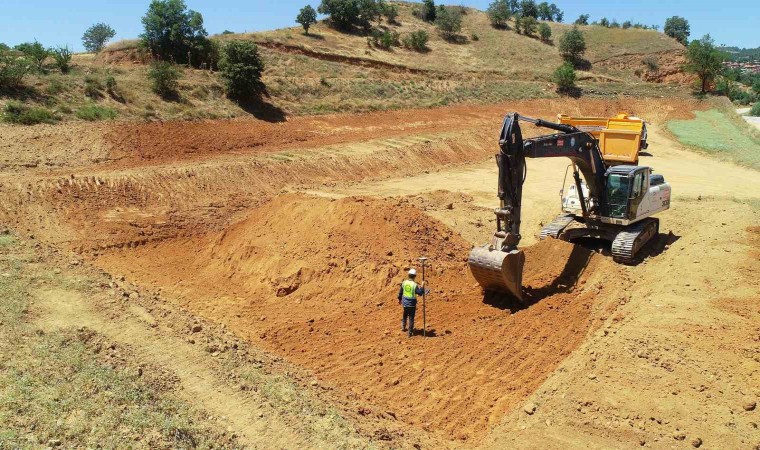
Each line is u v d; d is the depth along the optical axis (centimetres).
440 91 5322
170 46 4394
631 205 1611
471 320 1307
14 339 886
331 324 1315
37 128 2625
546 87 5912
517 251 1307
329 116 4081
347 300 1457
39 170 2259
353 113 4262
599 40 7950
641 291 1385
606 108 5553
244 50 3925
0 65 2908
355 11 6888
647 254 1689
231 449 725
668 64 7362
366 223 1692
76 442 667
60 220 1881
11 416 686
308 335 1255
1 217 1800
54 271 1216
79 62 4484
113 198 2112
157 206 2156
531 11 9775
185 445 707
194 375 894
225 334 1142
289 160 2823
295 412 832
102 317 1035
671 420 866
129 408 753
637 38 7881
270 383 911
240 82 3803
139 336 988
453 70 6228
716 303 1250
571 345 1155
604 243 1811
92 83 3172
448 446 852
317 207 1812
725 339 1080
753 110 5628
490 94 5512
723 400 906
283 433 775
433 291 1477
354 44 6359
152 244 1877
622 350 1049
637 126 2133
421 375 1070
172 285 1558
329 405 891
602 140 2078
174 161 2650
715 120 5081
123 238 1848
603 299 1370
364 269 1527
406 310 1236
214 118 3456
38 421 687
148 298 1244
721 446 813
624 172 1596
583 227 1744
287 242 1698
